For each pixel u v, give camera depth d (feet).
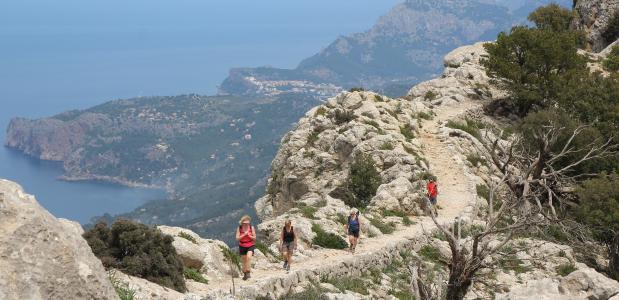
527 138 168.76
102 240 58.70
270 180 212.64
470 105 240.94
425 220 126.31
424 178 154.30
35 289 23.17
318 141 194.70
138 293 51.37
